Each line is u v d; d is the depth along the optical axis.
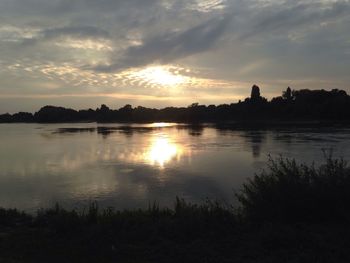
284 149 48.62
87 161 41.69
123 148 55.78
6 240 8.92
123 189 25.22
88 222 10.05
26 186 27.02
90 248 8.02
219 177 29.61
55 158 45.16
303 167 10.52
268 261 6.86
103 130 117.44
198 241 8.06
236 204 17.72
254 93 159.00
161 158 42.75
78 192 24.48
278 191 9.23
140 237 8.52
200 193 23.41
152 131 106.44
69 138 81.88
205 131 98.56
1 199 22.59
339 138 63.16
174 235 8.55
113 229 9.09
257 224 8.95
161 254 7.52
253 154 44.59
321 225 8.72
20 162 41.69
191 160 40.47
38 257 7.61
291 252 7.23
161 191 24.33
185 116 186.62
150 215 10.72
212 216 9.37
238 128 108.69
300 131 84.62
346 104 123.62
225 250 7.56
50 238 9.01
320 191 8.99
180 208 10.95
